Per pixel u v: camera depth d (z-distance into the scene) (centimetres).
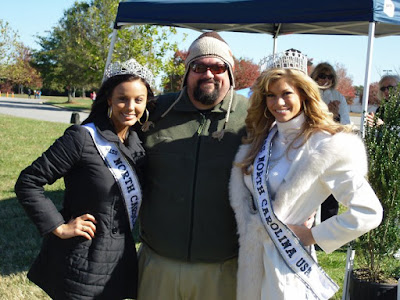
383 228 320
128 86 194
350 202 171
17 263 399
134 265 215
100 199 195
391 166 309
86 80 3500
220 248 211
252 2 385
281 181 184
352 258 347
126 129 210
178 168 212
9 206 573
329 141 176
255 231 190
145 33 1664
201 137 214
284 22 371
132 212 206
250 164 195
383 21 339
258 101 195
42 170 189
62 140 192
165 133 219
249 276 191
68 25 3394
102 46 2442
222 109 217
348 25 521
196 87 215
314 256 192
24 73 4025
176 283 215
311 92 181
